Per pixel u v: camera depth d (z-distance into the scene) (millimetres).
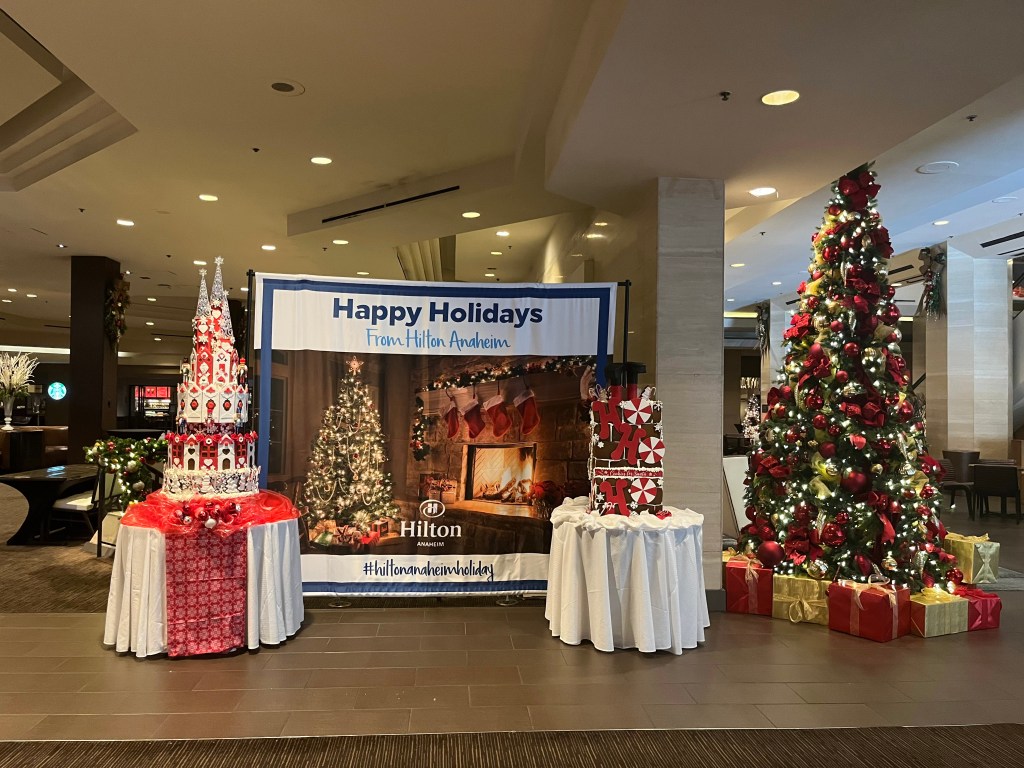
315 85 4934
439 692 3412
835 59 3307
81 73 4746
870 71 3420
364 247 9320
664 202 4953
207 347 4055
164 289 14219
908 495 4590
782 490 5039
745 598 4867
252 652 3945
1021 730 3088
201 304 4133
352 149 6230
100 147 6188
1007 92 4410
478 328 4859
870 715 3223
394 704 3268
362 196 7652
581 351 4875
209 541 3857
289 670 3676
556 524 4309
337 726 3039
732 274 11797
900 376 4734
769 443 5176
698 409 4914
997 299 11219
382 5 3879
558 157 4688
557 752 2838
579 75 3984
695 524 4152
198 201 7844
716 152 4496
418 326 4832
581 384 4867
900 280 13266
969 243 10469
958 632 4461
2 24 4664
